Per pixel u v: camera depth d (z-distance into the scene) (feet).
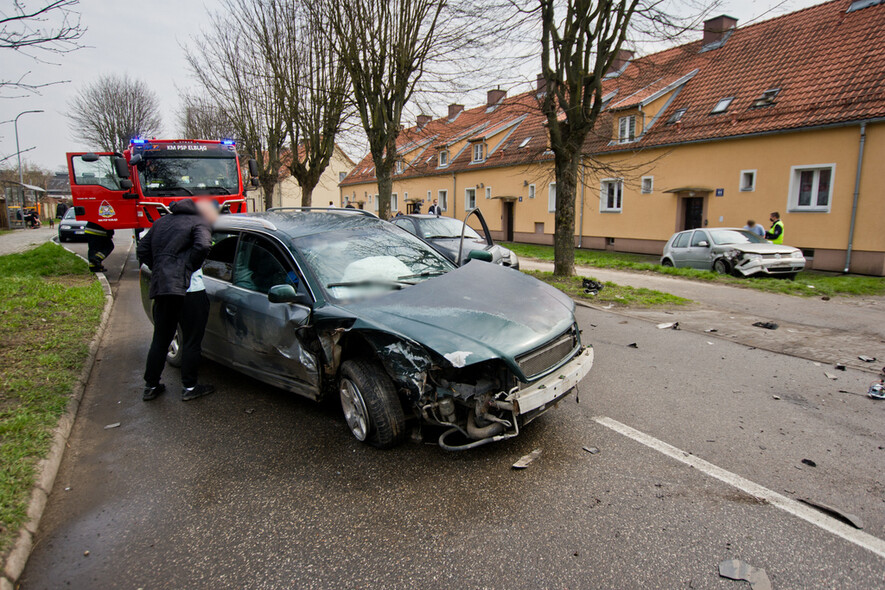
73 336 21.36
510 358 10.64
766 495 10.11
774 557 8.34
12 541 8.86
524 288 13.88
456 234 38.22
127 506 10.36
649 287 36.91
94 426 14.15
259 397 16.02
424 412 11.12
